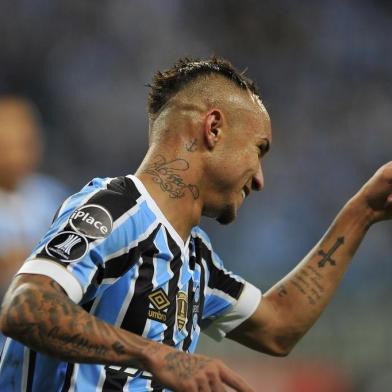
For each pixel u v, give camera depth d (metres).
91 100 46.06
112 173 44.62
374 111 48.50
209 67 9.09
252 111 9.03
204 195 8.98
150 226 8.49
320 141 46.53
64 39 47.47
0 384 8.51
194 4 49.97
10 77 46.31
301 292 10.47
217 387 7.27
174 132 8.95
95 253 7.94
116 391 8.34
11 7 47.12
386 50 50.91
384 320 30.19
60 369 8.24
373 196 10.53
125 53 47.78
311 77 49.41
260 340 10.41
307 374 27.81
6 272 15.74
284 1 50.88
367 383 28.95
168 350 7.44
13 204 16.02
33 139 16.44
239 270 36.50
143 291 8.35
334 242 10.62
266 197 42.41
